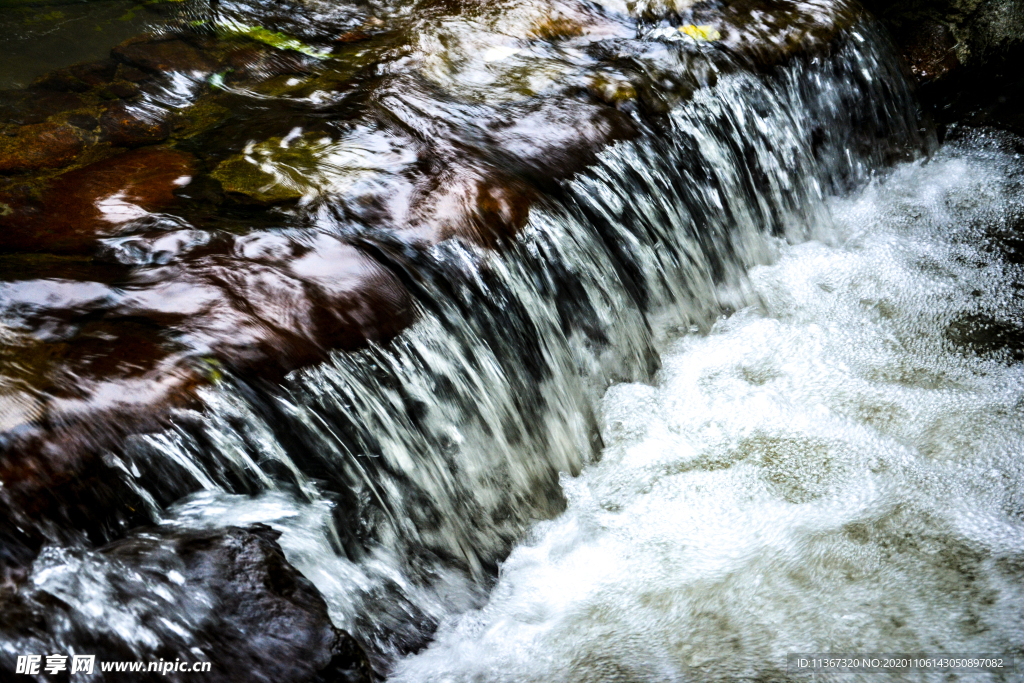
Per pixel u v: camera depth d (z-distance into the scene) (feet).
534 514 10.73
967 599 9.36
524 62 14.49
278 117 13.37
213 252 9.80
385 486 9.20
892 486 10.93
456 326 10.13
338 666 6.70
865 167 17.03
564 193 12.11
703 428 12.05
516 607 9.80
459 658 9.12
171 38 16.35
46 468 7.27
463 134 12.63
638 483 11.27
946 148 18.34
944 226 16.22
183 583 6.79
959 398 12.41
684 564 10.11
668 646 9.10
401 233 10.50
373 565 8.97
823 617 9.26
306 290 9.25
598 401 12.14
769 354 13.35
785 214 15.61
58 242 10.09
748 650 8.95
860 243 15.79
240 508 8.11
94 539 7.43
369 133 12.75
